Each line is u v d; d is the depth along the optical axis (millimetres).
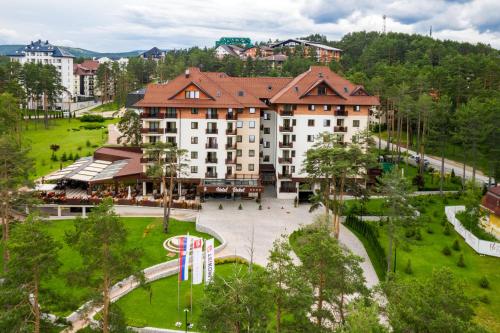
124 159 100062
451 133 92062
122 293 53750
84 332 35406
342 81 94938
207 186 85562
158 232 73812
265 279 33625
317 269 36531
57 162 111375
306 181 82438
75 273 35094
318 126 90188
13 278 33562
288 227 75312
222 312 33312
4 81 136250
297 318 33594
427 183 96250
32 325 34812
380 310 34344
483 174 101875
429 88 120562
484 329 27312
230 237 70500
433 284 30266
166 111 87625
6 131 98688
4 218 56094
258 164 92812
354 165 66625
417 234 70188
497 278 58094
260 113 94938
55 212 80812
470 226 72438
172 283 57469
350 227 76750
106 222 34656
